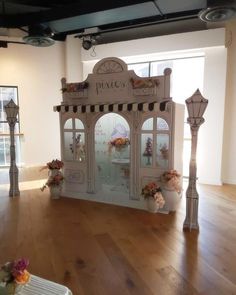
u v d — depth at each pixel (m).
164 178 3.41
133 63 5.73
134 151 3.61
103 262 2.23
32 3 4.34
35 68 6.17
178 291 1.86
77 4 4.02
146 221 3.13
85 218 3.23
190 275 2.05
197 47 4.82
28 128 6.24
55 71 6.33
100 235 2.76
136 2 3.64
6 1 4.13
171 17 4.87
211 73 4.80
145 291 1.86
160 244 2.55
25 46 6.04
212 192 4.39
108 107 3.61
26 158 6.29
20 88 6.09
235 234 2.77
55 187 3.97
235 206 3.66
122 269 2.13
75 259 2.28
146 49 5.25
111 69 3.67
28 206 3.65
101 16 4.10
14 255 2.34
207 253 2.38
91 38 5.70
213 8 3.22
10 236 2.72
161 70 5.58
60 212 3.43
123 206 3.66
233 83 4.76
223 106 4.77
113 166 4.09
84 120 3.92
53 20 4.27
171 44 5.02
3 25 4.61
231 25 4.67
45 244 2.55
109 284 1.94
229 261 2.25
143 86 3.46
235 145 4.88
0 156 6.23
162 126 3.44
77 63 6.11
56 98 6.41
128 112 3.59
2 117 6.09
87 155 3.96
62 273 2.07
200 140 5.00
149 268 2.14
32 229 2.89
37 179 5.16
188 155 5.39
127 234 2.78
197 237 2.70
